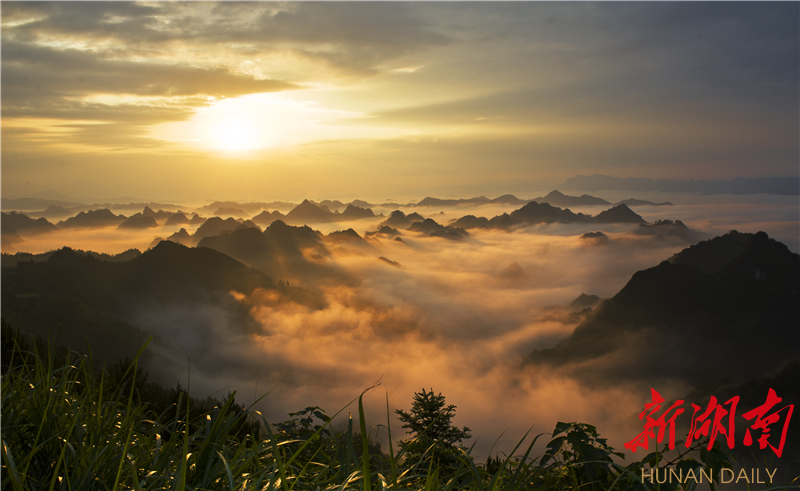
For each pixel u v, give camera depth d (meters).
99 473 2.44
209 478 2.41
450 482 2.59
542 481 3.01
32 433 2.55
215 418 2.58
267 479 2.49
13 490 2.10
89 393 2.80
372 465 2.75
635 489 2.78
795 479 2.56
